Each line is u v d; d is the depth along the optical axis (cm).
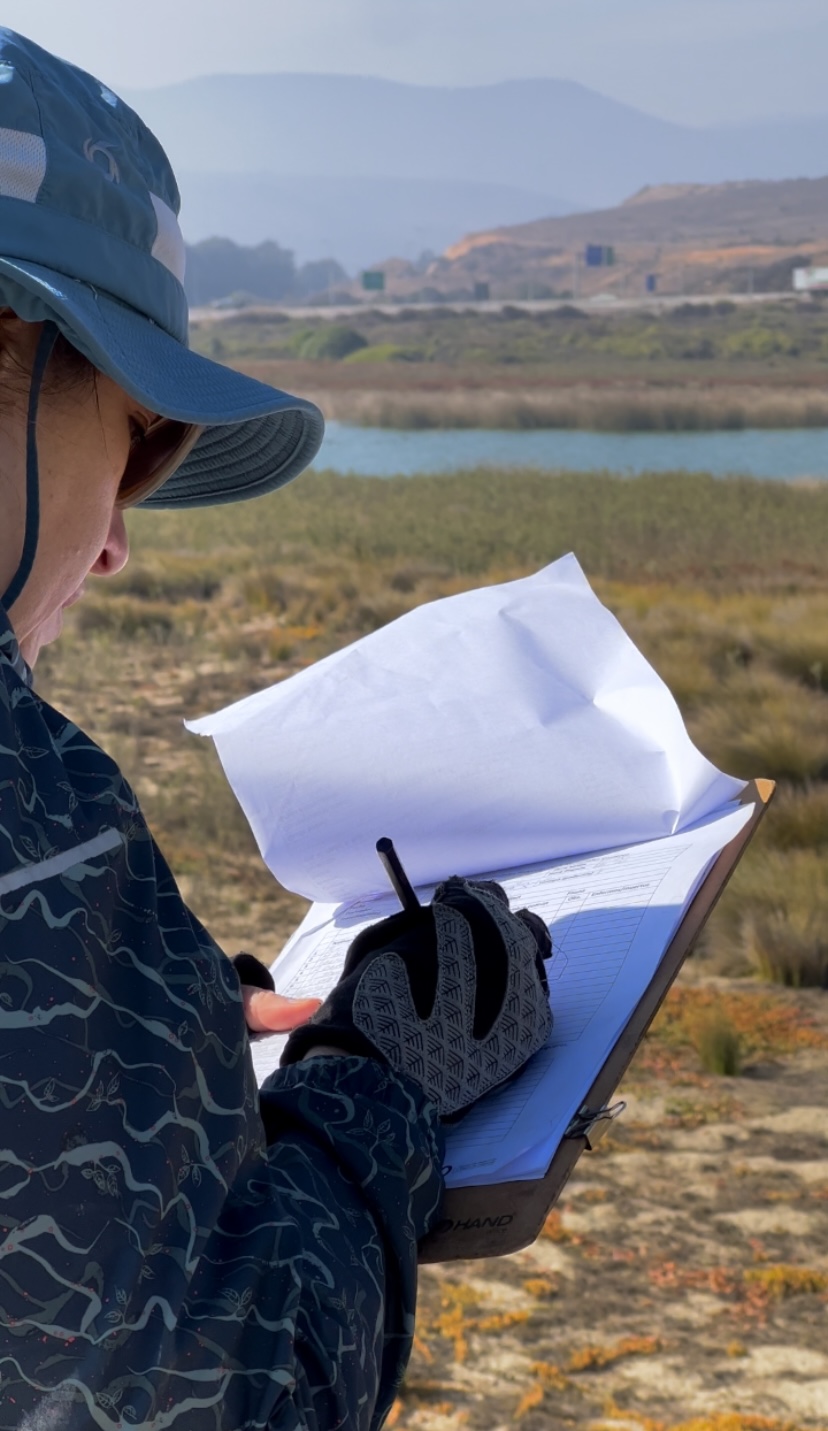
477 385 7862
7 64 69
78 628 1288
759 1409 275
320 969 118
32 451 69
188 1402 64
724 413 5803
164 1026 65
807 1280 319
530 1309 314
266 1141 80
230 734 127
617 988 97
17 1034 61
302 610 1396
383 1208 78
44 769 65
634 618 1243
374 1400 73
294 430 93
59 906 63
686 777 119
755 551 1930
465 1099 88
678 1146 386
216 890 609
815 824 630
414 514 2461
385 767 123
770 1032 461
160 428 80
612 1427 271
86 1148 62
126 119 76
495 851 123
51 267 68
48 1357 61
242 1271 67
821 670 980
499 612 135
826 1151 379
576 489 2956
